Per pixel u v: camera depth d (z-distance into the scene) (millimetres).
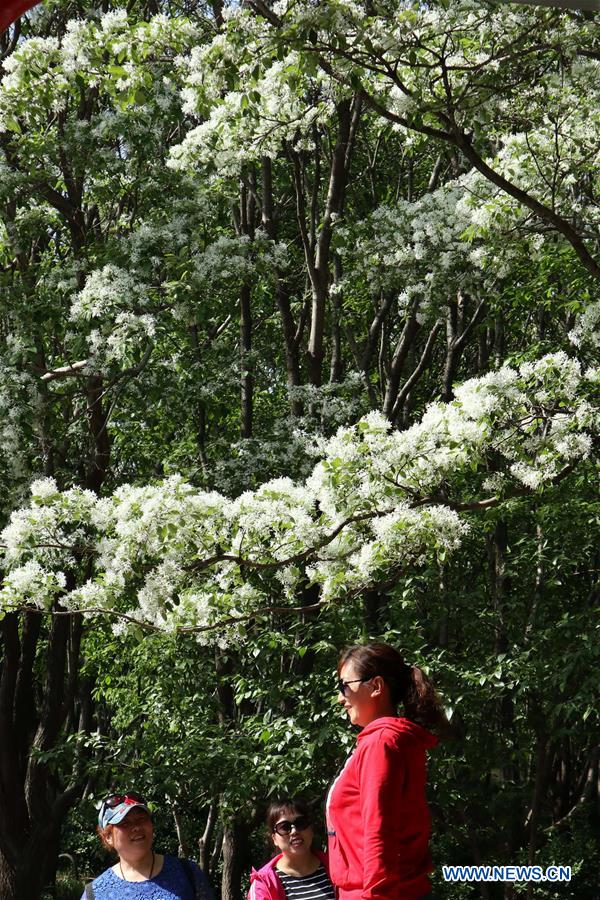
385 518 5957
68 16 10477
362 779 2533
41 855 10695
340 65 6355
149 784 9414
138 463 13094
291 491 6309
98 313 8414
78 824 15328
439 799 9156
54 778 12219
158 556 6207
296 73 6652
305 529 6254
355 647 2838
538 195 7633
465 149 6461
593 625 9016
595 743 11742
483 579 12195
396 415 11375
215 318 11109
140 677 11898
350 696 2789
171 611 6387
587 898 12906
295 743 8953
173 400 10234
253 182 11680
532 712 9930
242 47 6242
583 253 6660
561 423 6023
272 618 9922
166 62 7332
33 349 8750
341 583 6391
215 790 9234
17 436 8828
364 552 6184
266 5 6336
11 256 10047
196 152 8727
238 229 11766
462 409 6004
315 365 10984
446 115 6820
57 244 11516
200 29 6648
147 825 3301
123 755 10008
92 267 9477
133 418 11320
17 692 11242
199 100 6707
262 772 8766
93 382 9891
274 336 13922
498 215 7539
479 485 9773
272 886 4230
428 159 14117
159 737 9922
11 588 6203
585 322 7273
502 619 10203
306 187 13094
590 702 8234
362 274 10281
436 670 8555
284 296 11125
